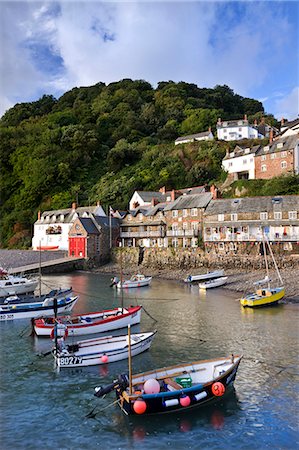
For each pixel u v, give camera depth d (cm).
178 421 1519
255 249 5350
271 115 12381
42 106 15500
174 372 1745
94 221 7281
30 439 1399
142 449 1338
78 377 1942
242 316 3136
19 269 6141
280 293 3600
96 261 7000
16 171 10956
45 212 8656
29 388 1819
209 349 2311
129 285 4700
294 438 1386
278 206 5334
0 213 10250
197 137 10325
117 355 2123
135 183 9194
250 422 1495
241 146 8981
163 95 13700
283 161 6731
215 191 6241
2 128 12238
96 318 2973
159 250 6303
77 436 1420
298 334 2583
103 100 14088
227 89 14700
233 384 1806
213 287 4528
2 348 2427
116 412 1591
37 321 2717
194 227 6247
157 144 11131
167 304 3678
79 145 11119
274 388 1766
